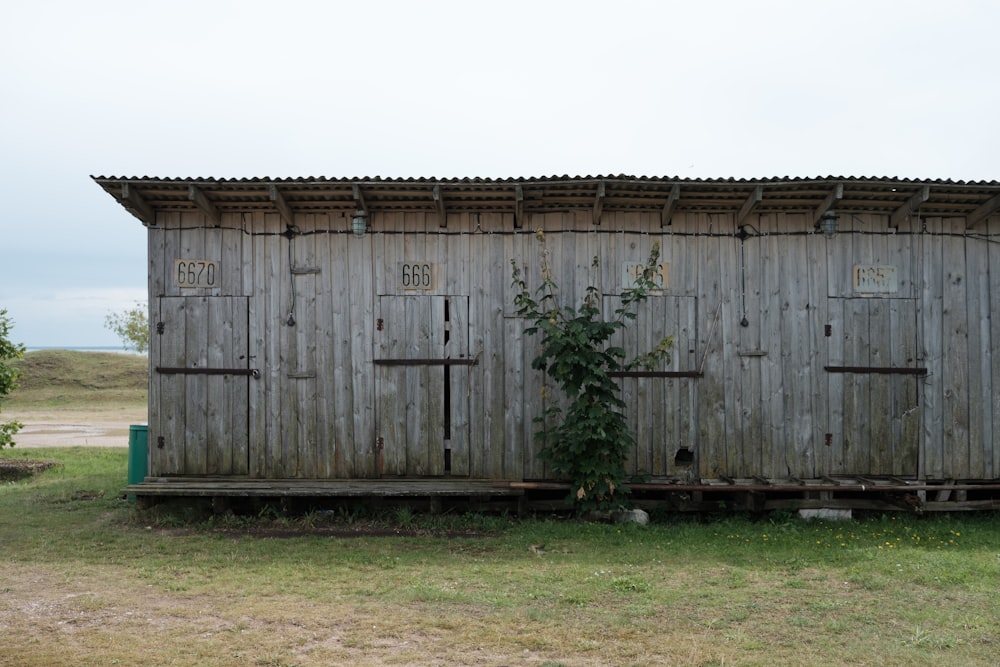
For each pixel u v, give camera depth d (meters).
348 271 10.32
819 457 10.27
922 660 5.14
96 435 22.61
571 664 5.06
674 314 10.34
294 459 10.23
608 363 9.77
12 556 7.93
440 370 10.27
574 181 9.45
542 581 7.02
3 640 5.50
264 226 10.34
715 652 5.25
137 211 9.99
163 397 10.24
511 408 10.27
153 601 6.41
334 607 6.21
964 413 10.35
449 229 10.39
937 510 10.14
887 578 7.12
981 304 10.43
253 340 10.27
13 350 14.29
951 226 10.45
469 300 10.32
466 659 5.15
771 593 6.69
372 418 10.25
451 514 9.92
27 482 13.16
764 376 10.31
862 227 10.42
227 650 5.29
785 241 10.40
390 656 5.19
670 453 10.22
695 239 10.41
